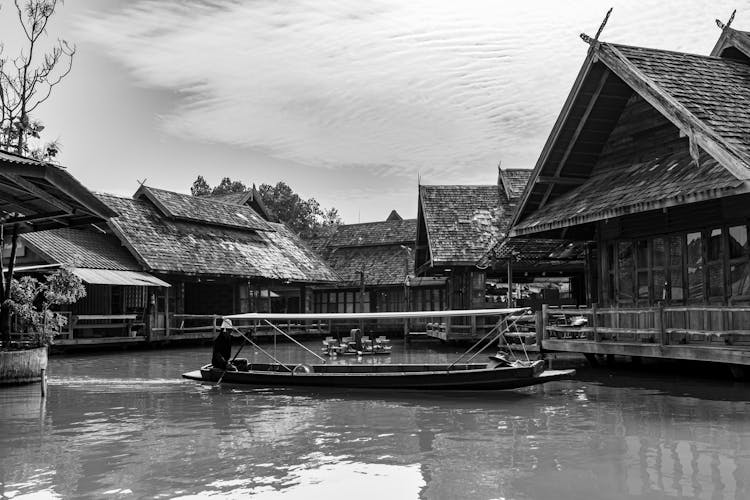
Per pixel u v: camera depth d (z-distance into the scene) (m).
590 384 13.78
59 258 24.28
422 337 35.53
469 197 29.56
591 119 16.20
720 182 11.38
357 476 7.24
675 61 14.82
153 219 31.44
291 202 51.28
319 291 40.38
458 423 10.03
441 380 12.87
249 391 13.89
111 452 8.38
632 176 15.02
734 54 16.19
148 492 6.76
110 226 28.22
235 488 6.86
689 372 15.04
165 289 28.41
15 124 19.22
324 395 13.23
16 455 8.25
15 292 15.33
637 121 15.79
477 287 27.17
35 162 11.97
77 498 6.61
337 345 25.17
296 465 7.70
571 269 26.02
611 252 16.80
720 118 12.64
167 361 21.50
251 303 34.09
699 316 14.20
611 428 9.38
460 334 26.92
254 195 42.84
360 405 11.91
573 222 14.87
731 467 7.29
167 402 12.48
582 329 16.06
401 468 7.53
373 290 38.62
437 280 35.88
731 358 11.82
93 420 10.59
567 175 17.39
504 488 6.78
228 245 33.66
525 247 20.73
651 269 15.53
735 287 13.27
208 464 7.77
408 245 40.72
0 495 6.71
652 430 9.19
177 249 30.03
